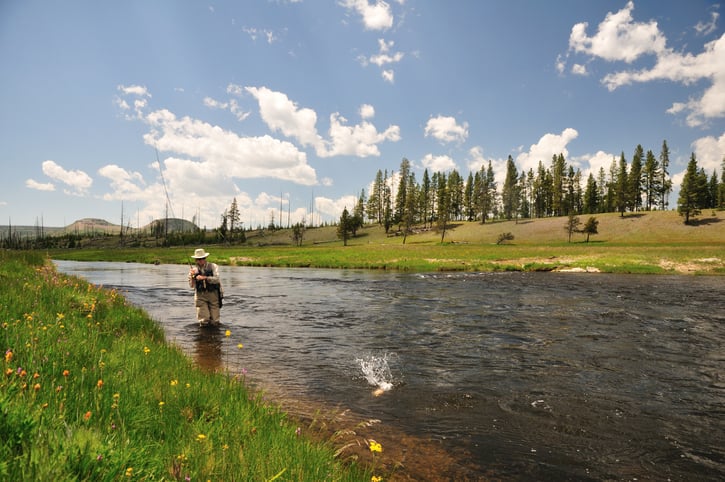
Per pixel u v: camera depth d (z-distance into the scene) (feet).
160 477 8.59
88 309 30.17
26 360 13.42
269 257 191.93
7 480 6.47
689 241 299.58
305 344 32.91
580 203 502.79
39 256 59.41
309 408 19.56
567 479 13.65
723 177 400.06
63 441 8.16
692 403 20.36
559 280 97.96
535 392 21.97
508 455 15.20
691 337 35.17
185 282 90.74
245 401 17.11
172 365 20.57
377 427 17.53
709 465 14.58
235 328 39.37
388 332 37.68
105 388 13.19
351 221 482.28
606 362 27.66
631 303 56.95
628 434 16.99
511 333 37.17
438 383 23.52
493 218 505.66
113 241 616.80
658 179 414.00
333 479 11.18
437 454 15.19
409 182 523.29
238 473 9.87
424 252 193.57
